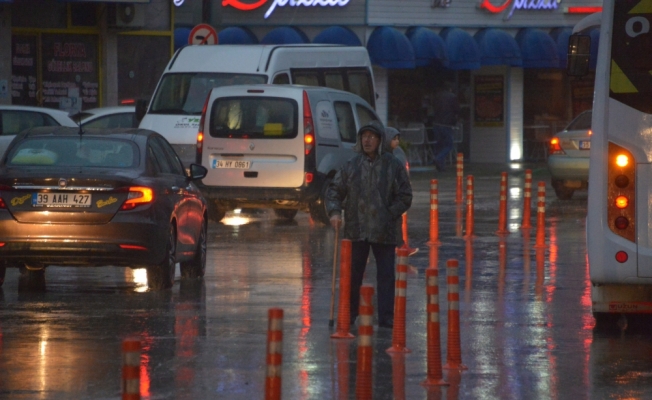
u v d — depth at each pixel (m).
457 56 105.69
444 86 104.88
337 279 40.62
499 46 108.31
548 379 25.31
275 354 17.55
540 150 119.50
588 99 119.88
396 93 110.31
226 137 58.38
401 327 27.84
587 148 74.31
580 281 40.41
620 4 29.50
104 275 42.38
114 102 90.44
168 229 37.69
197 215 41.47
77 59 89.00
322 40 102.19
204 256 42.53
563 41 112.38
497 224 61.28
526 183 58.72
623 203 29.55
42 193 36.03
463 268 43.81
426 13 106.75
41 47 87.25
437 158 103.19
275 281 40.28
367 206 30.94
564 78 119.81
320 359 27.12
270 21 104.88
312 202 58.41
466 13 109.25
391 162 31.11
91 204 36.09
